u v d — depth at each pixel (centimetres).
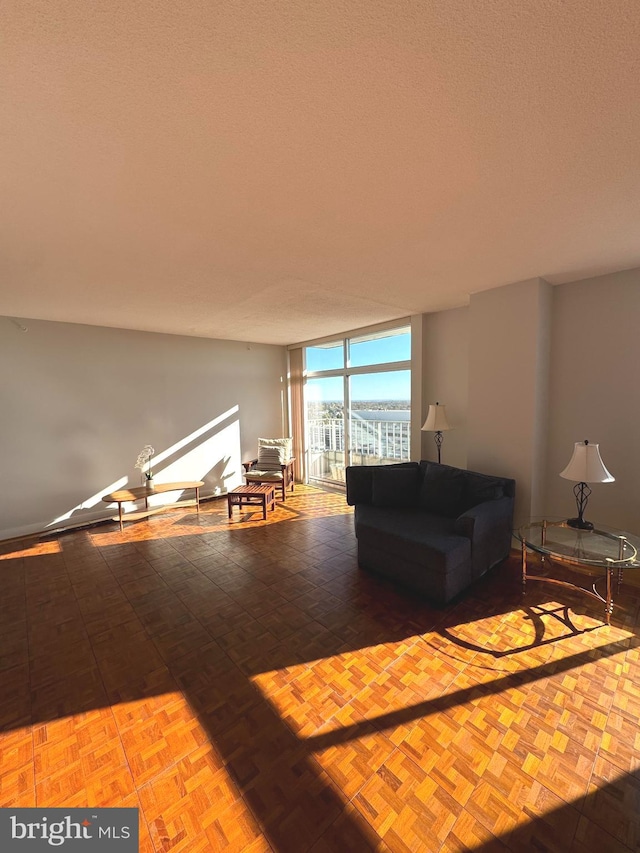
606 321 284
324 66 97
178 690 177
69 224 184
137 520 444
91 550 354
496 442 324
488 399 326
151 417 484
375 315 416
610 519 290
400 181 153
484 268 265
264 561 323
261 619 235
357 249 224
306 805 125
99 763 141
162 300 329
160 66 96
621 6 82
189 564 319
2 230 189
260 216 180
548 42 91
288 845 114
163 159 135
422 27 87
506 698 168
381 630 220
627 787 128
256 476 501
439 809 123
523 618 230
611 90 106
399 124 119
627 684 175
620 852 110
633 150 134
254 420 593
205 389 535
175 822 120
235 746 147
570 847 112
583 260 251
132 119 114
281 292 313
